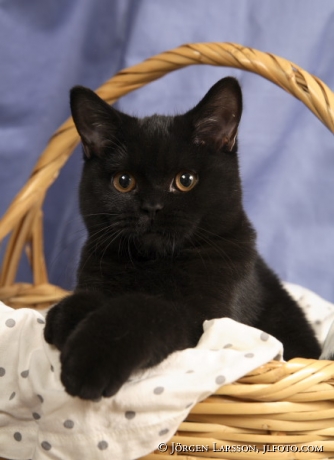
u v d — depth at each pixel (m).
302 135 0.73
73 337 0.40
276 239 0.75
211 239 0.50
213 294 0.48
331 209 0.74
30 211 0.61
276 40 0.71
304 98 0.51
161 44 0.69
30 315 0.46
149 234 0.48
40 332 0.45
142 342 0.40
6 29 0.68
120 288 0.49
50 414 0.41
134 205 0.48
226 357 0.41
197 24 0.70
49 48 0.69
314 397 0.41
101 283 0.49
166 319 0.42
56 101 0.70
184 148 0.49
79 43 0.69
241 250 0.50
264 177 0.74
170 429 0.41
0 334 0.45
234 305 0.48
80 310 0.43
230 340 0.43
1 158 0.70
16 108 0.69
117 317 0.41
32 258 0.64
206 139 0.50
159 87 0.71
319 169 0.74
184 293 0.48
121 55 0.70
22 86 0.69
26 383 0.43
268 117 0.73
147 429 0.40
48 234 0.73
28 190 0.60
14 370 0.44
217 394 0.41
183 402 0.40
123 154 0.49
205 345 0.43
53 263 0.72
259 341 0.43
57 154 0.60
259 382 0.41
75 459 0.41
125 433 0.41
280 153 0.74
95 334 0.40
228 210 0.50
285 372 0.41
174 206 0.48
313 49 0.71
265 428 0.42
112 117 0.50
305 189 0.74
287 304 0.59
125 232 0.48
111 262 0.49
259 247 0.75
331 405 0.42
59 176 0.72
